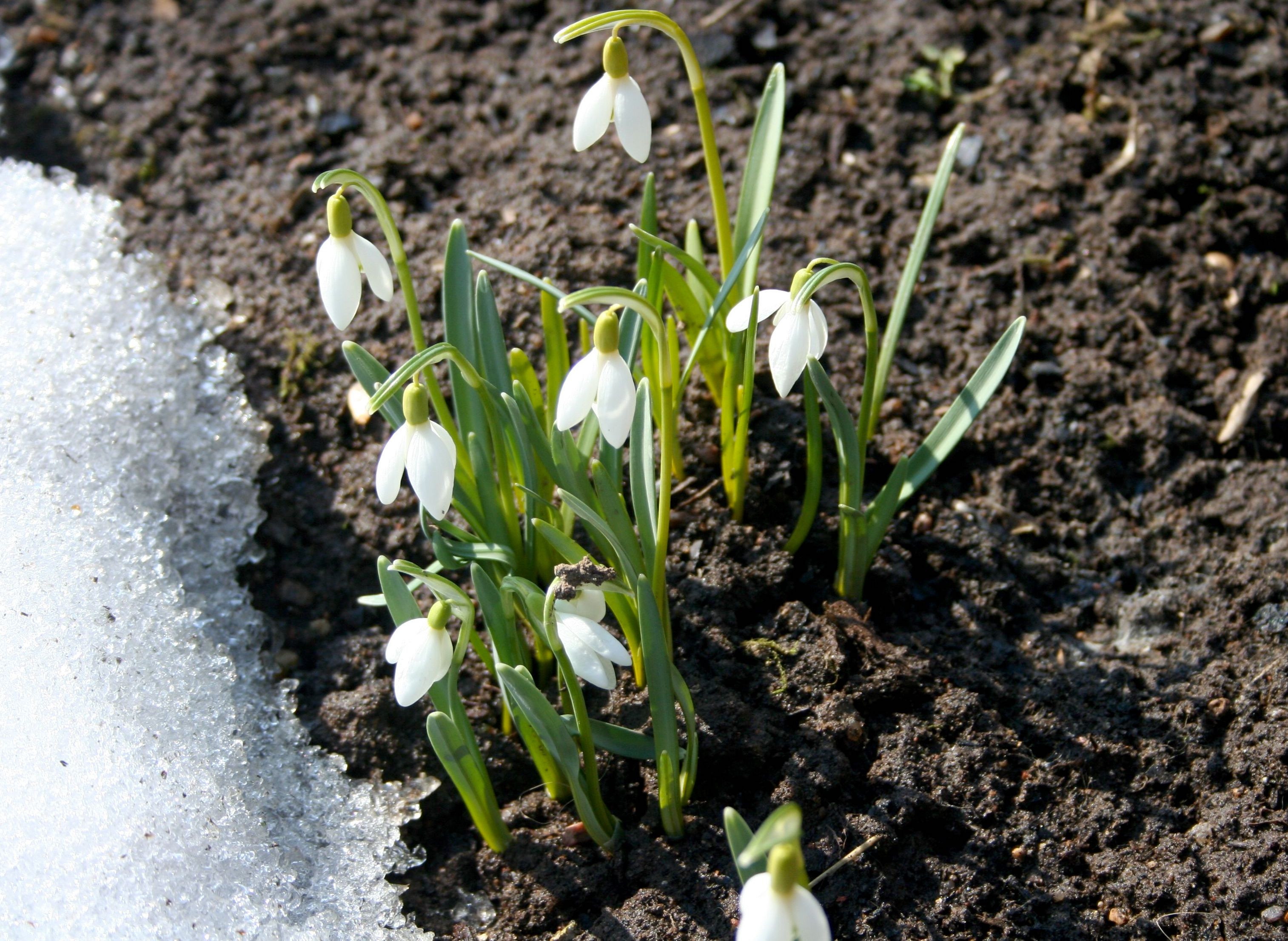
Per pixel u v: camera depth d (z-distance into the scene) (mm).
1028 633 657
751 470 671
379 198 582
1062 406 702
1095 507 687
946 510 680
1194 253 738
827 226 741
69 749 607
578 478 612
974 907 598
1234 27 796
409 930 605
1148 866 606
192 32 835
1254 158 760
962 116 775
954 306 724
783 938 503
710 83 783
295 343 716
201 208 761
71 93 802
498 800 636
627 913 599
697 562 655
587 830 610
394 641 559
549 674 645
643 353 635
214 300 728
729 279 613
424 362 561
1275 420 700
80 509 651
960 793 614
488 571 641
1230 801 617
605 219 738
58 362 684
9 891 588
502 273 720
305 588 674
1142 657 654
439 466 555
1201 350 719
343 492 690
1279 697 631
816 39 797
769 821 496
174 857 600
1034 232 741
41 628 622
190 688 629
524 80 794
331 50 826
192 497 680
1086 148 762
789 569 654
